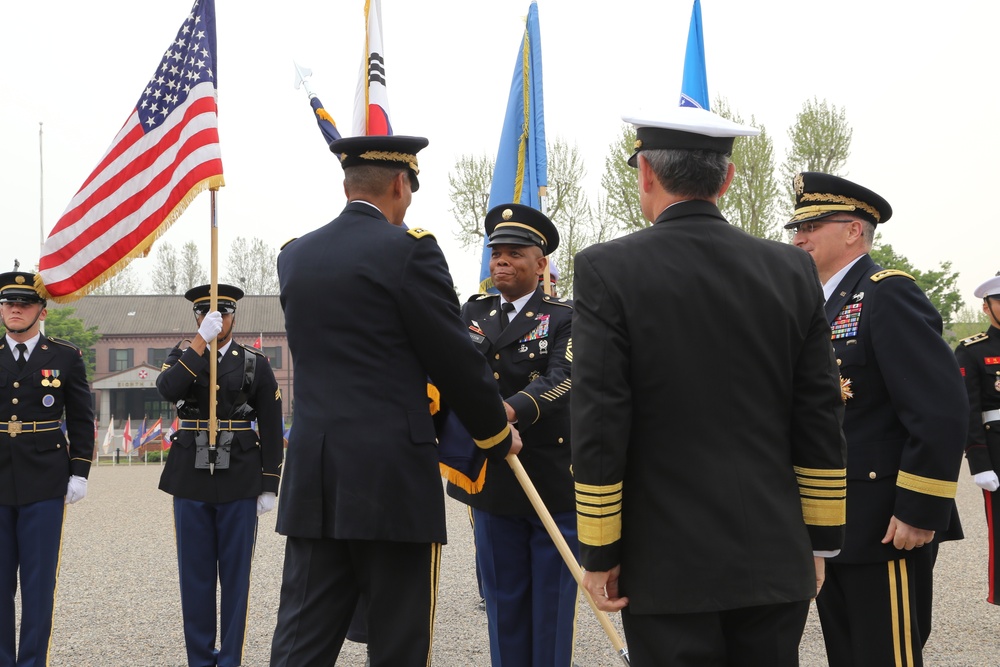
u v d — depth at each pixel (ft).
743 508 7.79
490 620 14.08
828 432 8.25
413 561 9.87
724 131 8.32
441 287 10.09
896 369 10.44
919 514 10.09
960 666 16.67
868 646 10.59
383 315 9.94
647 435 8.00
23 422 16.92
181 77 19.85
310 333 10.15
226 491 17.65
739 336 8.04
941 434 10.02
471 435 10.62
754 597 7.64
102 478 75.31
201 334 17.75
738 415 8.00
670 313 7.97
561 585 13.67
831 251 11.60
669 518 7.84
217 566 17.88
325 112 16.21
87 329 189.88
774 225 83.20
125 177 19.80
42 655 16.57
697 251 8.19
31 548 16.72
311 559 9.86
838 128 89.81
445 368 10.03
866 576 10.64
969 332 123.24
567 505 13.70
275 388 18.70
